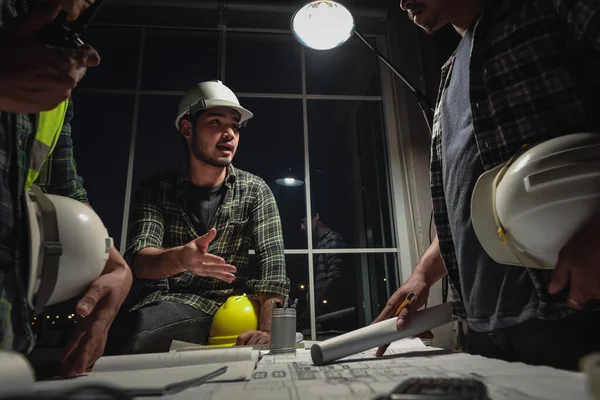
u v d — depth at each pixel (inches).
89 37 89.7
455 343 67.1
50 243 20.5
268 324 53.0
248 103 92.5
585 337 23.4
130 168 81.4
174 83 90.0
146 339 49.1
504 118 28.8
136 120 85.3
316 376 20.4
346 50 95.7
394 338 30.7
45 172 32.8
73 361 22.3
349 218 96.4
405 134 85.5
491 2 32.5
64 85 19.1
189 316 53.9
